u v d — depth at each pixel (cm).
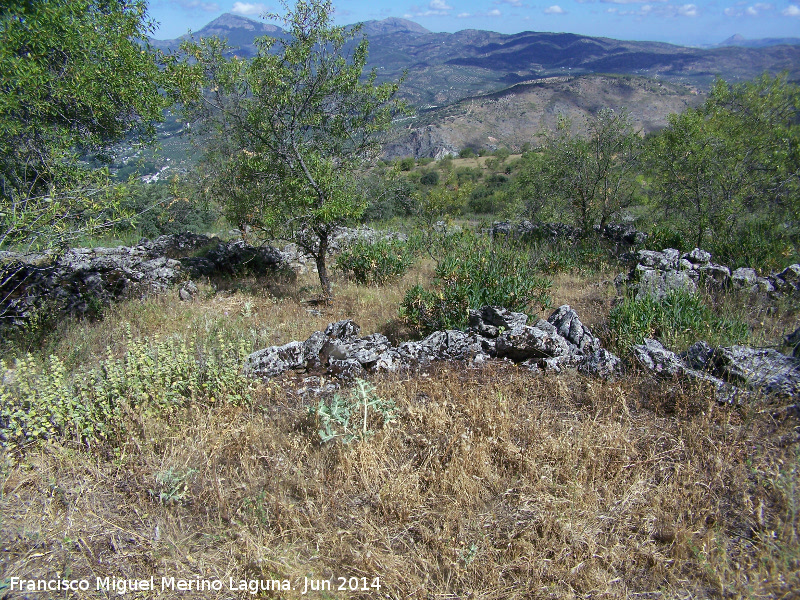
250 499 329
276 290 980
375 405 406
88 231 646
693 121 1120
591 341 545
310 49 793
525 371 495
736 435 371
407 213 1703
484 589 266
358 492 342
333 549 296
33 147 703
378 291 950
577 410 431
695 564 278
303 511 321
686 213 1231
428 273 1082
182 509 335
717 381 425
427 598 266
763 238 1056
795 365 439
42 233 606
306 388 488
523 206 1744
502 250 1015
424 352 540
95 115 793
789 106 1152
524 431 391
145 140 901
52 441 388
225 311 831
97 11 805
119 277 889
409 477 339
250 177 848
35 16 717
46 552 299
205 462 370
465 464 350
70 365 601
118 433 403
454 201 1336
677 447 366
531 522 305
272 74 761
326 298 884
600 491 331
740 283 836
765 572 265
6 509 326
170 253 1252
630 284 839
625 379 461
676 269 909
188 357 486
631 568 279
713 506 316
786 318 724
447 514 313
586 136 1379
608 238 1391
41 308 761
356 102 877
